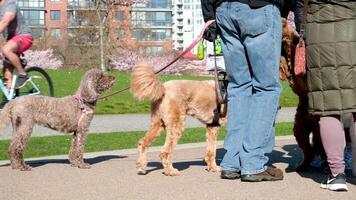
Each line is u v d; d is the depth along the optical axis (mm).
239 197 4895
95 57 44469
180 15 77562
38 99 6809
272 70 5539
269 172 5609
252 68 5629
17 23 10445
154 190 5246
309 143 6164
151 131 6289
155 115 6254
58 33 48812
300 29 5328
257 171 5555
